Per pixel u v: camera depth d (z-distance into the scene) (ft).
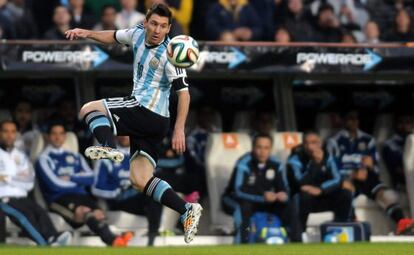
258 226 187.73
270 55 188.55
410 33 230.27
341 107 208.33
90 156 118.83
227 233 192.75
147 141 126.82
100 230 181.47
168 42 124.06
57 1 218.38
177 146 123.34
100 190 189.57
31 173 186.50
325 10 219.61
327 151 193.67
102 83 200.34
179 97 123.75
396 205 201.26
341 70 190.90
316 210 192.95
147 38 123.75
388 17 237.66
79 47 183.52
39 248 164.14
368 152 204.03
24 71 191.93
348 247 163.12
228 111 204.44
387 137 209.67
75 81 198.49
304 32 218.38
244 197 187.32
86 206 185.57
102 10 208.13
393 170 207.21
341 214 193.26
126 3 213.05
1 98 195.93
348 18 234.17
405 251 150.82
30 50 182.80
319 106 208.13
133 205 190.70
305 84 207.82
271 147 192.54
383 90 209.05
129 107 124.67
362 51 191.21
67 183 187.73
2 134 183.62
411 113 208.74
